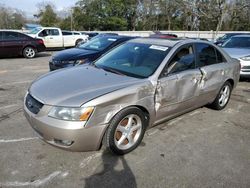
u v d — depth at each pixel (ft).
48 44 54.54
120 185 8.89
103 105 9.34
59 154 10.52
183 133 12.99
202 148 11.57
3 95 18.24
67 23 165.07
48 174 9.28
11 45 38.73
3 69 29.45
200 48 13.89
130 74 11.64
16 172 9.30
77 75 11.54
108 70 12.26
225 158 10.83
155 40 13.80
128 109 10.15
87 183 8.91
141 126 11.05
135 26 174.40
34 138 11.72
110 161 10.21
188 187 8.96
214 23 132.16
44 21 173.06
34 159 10.12
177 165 10.16
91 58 22.16
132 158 10.51
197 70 13.32
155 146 11.51
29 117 9.87
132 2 166.81
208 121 14.75
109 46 23.77
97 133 9.45
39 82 11.14
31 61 37.24
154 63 11.78
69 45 58.49
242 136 13.01
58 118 9.03
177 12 160.66
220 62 15.44
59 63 21.83
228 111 16.63
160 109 11.59
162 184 9.04
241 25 131.03
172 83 11.71
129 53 13.24
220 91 15.93
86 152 10.70
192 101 13.46
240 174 9.78
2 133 12.11
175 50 12.27
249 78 25.44
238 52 24.75
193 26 151.43
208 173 9.75
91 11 155.84
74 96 9.39
